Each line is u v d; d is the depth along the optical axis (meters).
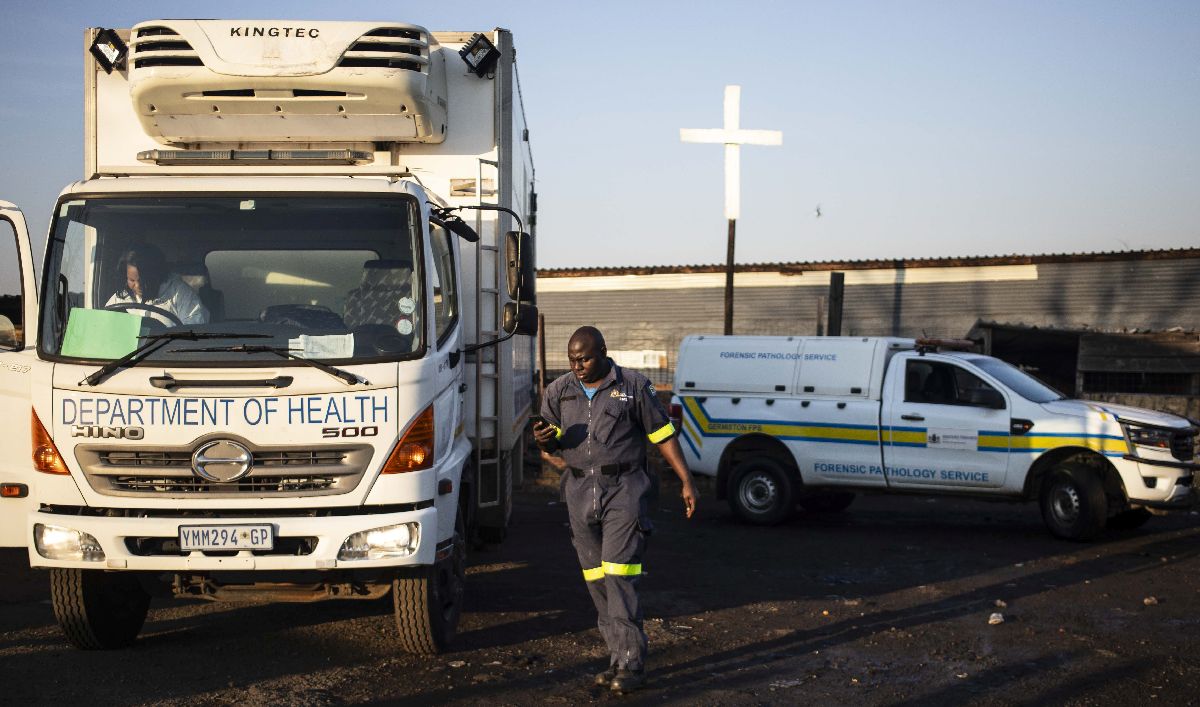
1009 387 12.48
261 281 6.22
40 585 8.55
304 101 7.20
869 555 10.85
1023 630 7.43
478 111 7.89
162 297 6.11
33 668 6.18
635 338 26.55
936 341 13.62
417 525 5.90
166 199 6.27
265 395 5.83
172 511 5.86
